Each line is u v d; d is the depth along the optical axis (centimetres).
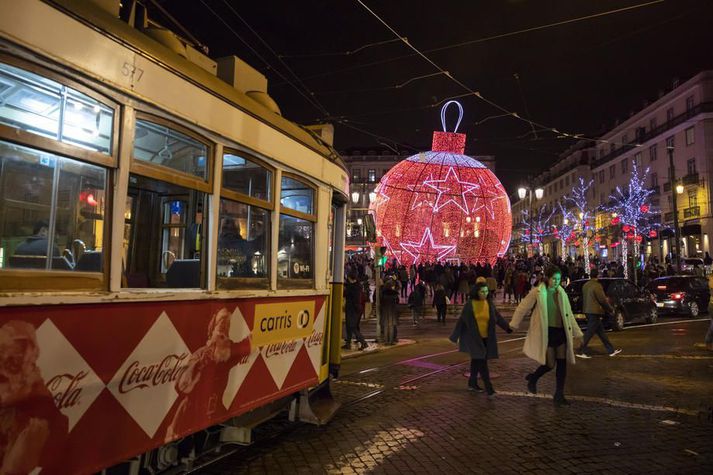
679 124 4572
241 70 509
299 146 545
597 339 1348
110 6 327
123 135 315
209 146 399
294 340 536
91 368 290
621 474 469
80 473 282
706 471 474
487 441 562
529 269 3297
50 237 277
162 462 385
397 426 620
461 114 2786
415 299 1855
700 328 1526
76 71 284
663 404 705
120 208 313
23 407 253
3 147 255
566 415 660
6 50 249
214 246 400
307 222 573
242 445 536
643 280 2581
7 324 246
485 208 3127
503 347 1260
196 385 380
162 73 347
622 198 5234
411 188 3098
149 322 332
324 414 618
